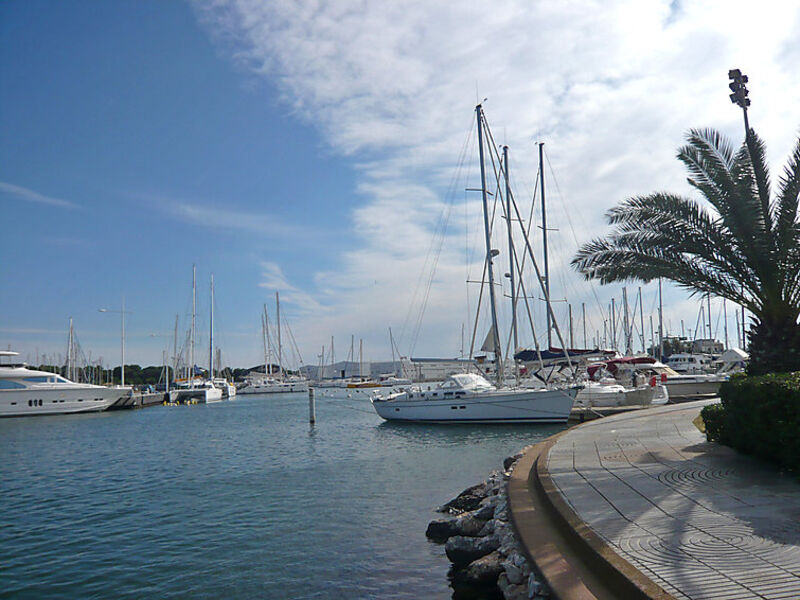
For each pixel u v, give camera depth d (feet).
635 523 23.48
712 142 50.19
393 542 40.55
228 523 47.55
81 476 75.10
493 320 119.44
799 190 46.57
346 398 278.26
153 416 186.60
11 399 184.44
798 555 18.52
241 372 476.95
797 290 46.78
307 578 34.35
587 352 122.11
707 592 16.02
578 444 48.52
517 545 28.76
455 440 98.43
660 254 51.60
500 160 126.21
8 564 38.47
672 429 54.85
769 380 34.27
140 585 34.09
